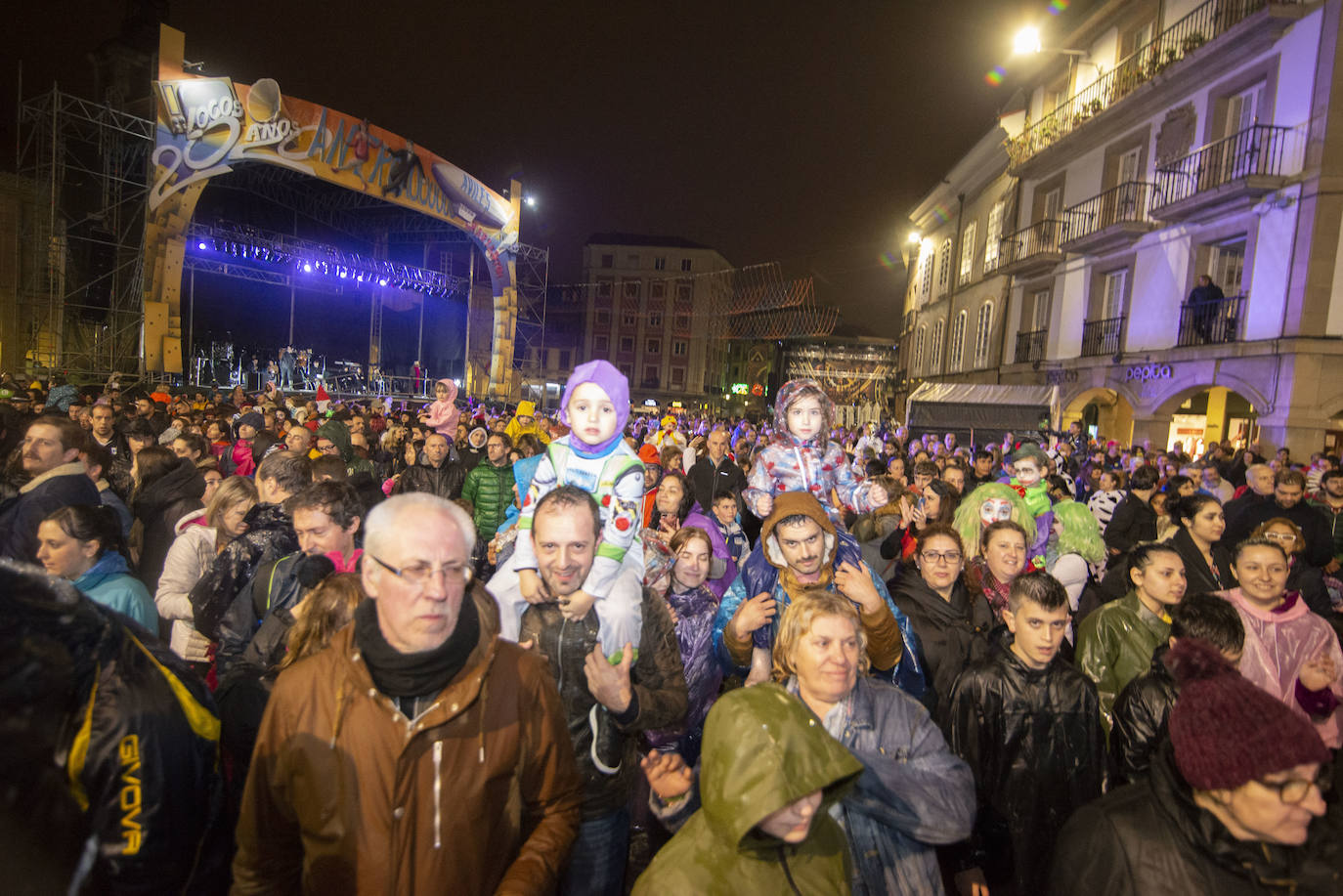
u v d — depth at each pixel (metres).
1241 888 1.65
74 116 17.64
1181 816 1.71
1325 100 12.37
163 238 17.84
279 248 25.84
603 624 2.55
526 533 2.76
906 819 2.06
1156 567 3.32
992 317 25.00
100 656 1.52
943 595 3.57
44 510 3.43
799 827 1.67
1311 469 10.08
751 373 71.31
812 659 2.22
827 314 62.84
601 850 2.57
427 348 39.16
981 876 2.79
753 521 7.37
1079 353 19.41
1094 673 3.39
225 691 2.50
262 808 1.74
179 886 1.73
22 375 15.15
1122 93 18.16
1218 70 14.86
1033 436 14.62
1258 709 1.54
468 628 1.75
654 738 3.37
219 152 18.36
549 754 1.95
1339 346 12.26
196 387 19.69
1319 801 1.50
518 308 34.25
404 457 9.34
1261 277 13.48
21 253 22.89
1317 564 6.08
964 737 2.88
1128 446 18.17
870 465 7.67
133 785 1.59
